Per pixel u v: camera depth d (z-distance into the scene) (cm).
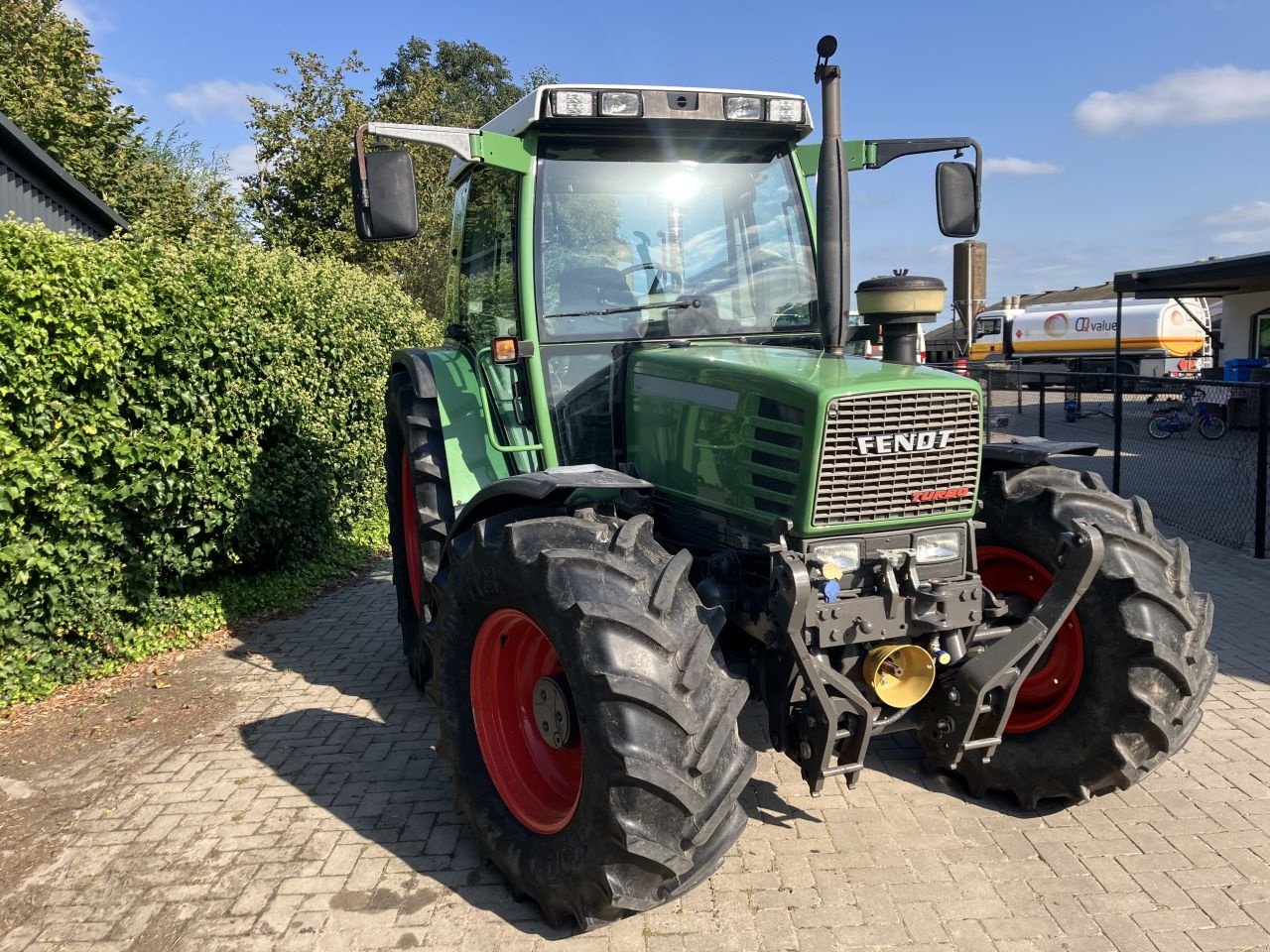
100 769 390
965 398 280
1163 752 307
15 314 424
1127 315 2802
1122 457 1208
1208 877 287
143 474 496
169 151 2358
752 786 352
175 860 318
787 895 283
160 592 564
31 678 468
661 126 356
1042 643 288
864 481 269
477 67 4294
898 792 347
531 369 348
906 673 278
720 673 257
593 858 248
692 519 316
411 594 486
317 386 685
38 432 439
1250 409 1127
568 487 272
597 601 249
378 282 996
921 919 270
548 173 355
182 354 514
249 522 605
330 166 1805
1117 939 258
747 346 348
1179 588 312
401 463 491
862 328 376
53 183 1154
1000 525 341
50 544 460
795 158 386
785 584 256
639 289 362
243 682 489
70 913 289
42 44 1766
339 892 297
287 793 365
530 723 312
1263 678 455
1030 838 313
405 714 444
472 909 285
